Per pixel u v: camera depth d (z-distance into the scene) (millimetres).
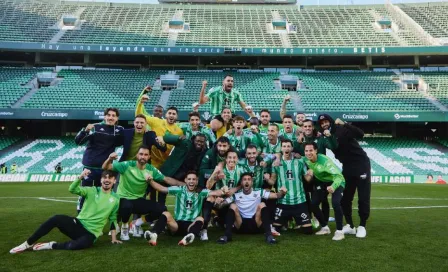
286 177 5875
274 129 6672
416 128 29750
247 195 5633
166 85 30594
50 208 8859
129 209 5207
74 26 34719
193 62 34156
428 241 5066
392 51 30344
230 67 34562
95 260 4055
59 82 29531
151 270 3688
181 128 7395
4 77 29328
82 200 5770
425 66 33719
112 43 31656
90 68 32312
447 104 26516
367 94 28812
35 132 29688
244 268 3756
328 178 5738
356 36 34094
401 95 28328
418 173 23562
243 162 5824
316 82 31078
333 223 6922
